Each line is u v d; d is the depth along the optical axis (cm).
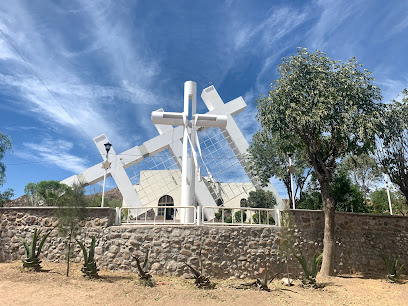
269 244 1197
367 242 1359
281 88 1345
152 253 1114
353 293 975
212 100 3228
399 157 1756
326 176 1327
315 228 1293
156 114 1608
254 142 2553
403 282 1166
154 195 3372
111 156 3070
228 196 3231
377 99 1345
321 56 1380
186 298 788
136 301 729
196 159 1537
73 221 974
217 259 1131
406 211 2430
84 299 709
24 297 689
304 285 1019
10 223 1197
